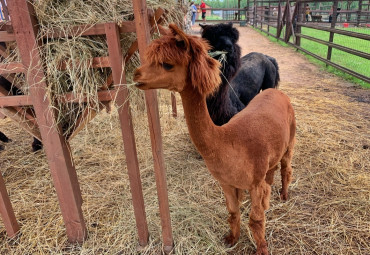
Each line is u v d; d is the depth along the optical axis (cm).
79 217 236
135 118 282
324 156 362
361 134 416
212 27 290
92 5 187
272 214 269
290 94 596
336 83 666
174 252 232
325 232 247
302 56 978
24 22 176
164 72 150
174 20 271
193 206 281
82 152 395
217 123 322
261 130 207
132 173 214
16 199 302
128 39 207
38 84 192
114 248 236
